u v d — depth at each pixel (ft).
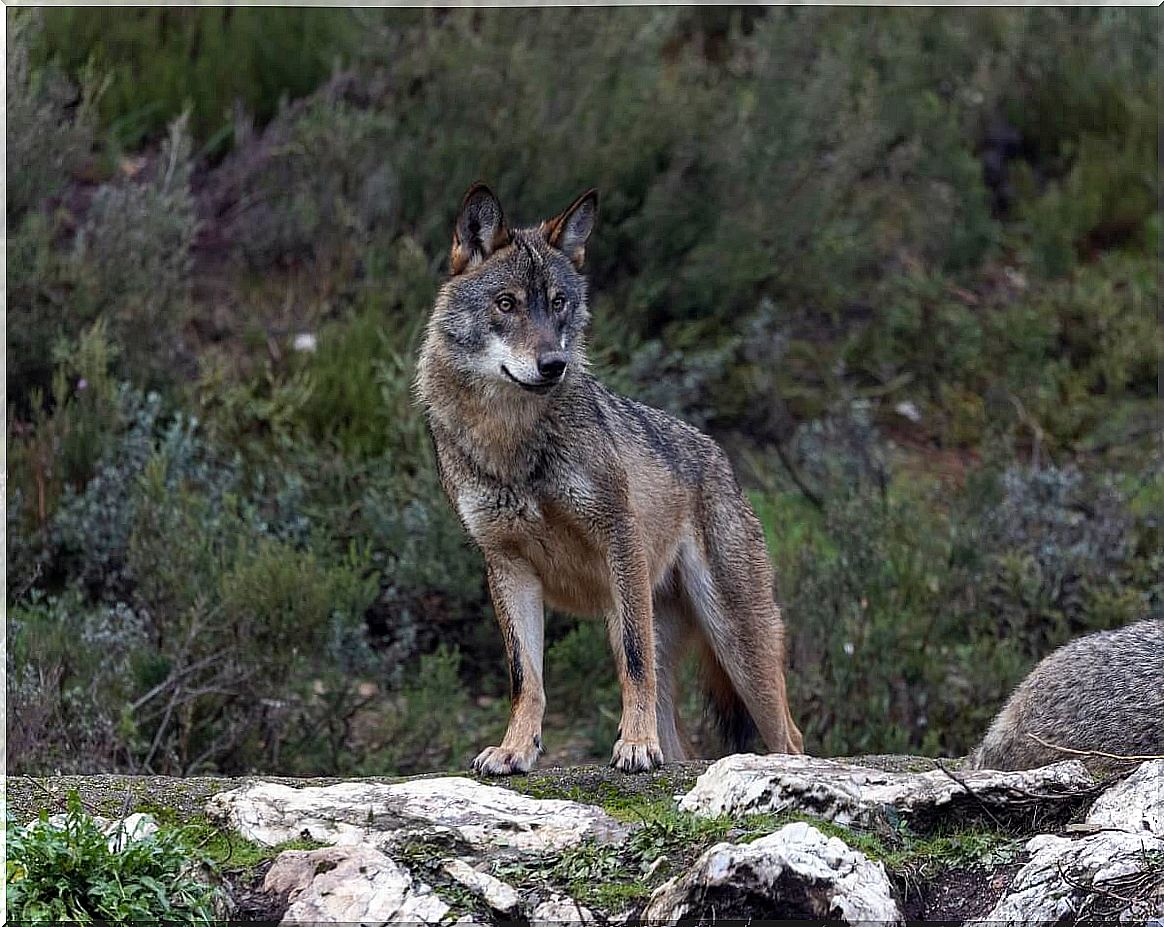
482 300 26.53
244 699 33.86
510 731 25.52
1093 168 62.69
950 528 42.29
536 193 51.47
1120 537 43.45
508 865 21.02
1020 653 38.81
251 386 44.86
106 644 33.86
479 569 39.68
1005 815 22.03
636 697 25.72
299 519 39.50
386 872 20.01
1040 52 66.74
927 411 52.85
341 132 51.80
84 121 50.03
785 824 20.98
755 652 29.73
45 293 44.55
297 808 22.48
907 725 35.91
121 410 41.52
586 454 26.14
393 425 43.19
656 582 28.43
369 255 49.75
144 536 37.42
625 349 49.78
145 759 32.45
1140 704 24.85
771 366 50.85
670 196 51.80
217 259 52.08
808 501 46.62
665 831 21.52
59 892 18.93
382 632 40.24
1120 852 19.99
